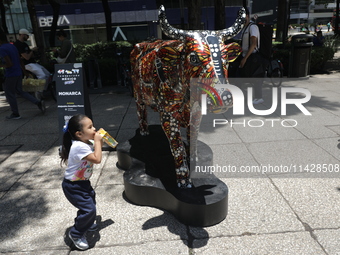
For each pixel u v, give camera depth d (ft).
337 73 33.94
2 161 14.47
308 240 8.38
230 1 66.69
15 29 85.20
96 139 8.25
